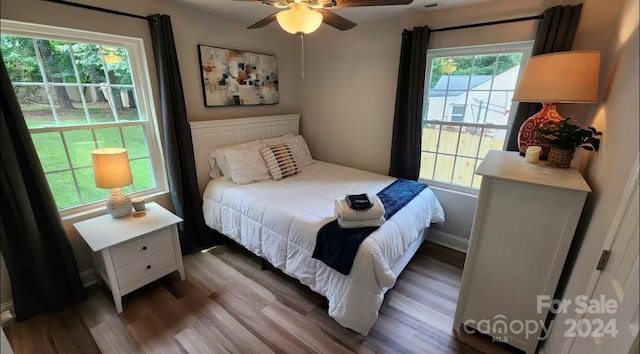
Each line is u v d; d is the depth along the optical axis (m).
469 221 2.72
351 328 1.71
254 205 2.27
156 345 1.69
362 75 3.11
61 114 2.00
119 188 2.14
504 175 1.46
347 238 1.73
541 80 1.62
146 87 2.37
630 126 1.10
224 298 2.09
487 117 2.53
